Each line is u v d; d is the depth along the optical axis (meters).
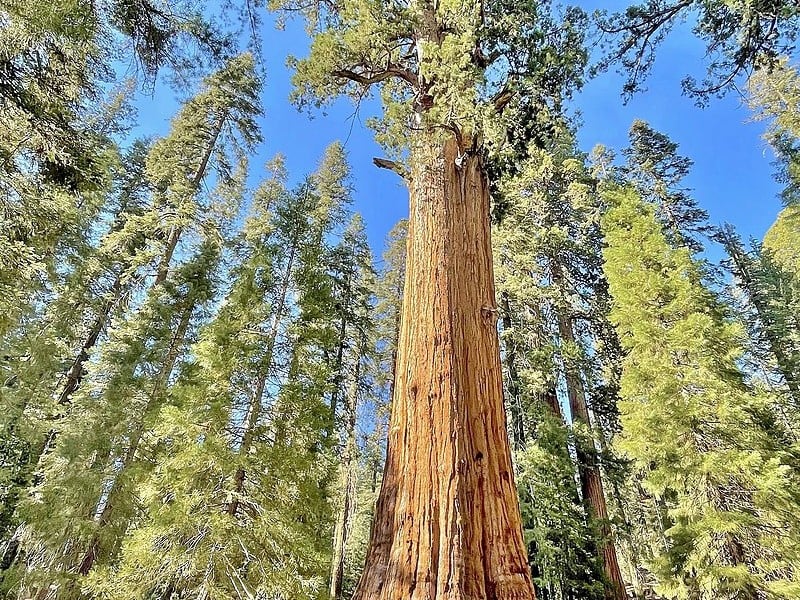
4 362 11.04
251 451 8.96
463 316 3.90
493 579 2.81
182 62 6.63
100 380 11.71
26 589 9.02
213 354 9.31
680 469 8.26
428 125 4.71
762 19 5.79
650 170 18.59
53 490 9.96
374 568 2.91
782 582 6.89
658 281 10.02
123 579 7.30
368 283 17.89
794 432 12.30
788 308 17.36
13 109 5.93
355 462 16.23
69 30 5.46
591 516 9.23
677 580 7.94
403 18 5.31
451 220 4.44
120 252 13.72
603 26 6.20
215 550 7.63
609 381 11.91
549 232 12.11
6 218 6.62
